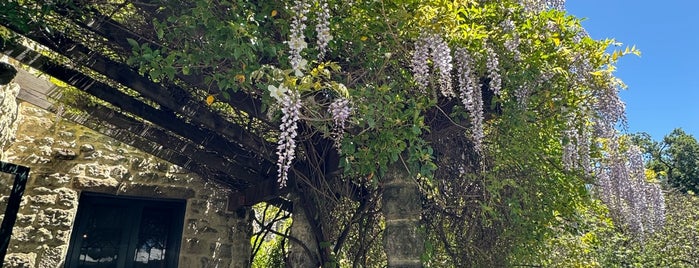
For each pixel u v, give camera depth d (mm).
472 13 2338
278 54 2246
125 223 5047
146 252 5043
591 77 2549
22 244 4262
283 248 4992
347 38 2314
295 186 3734
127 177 5004
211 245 5223
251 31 2107
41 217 4434
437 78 2396
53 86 3713
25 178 3199
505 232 3258
